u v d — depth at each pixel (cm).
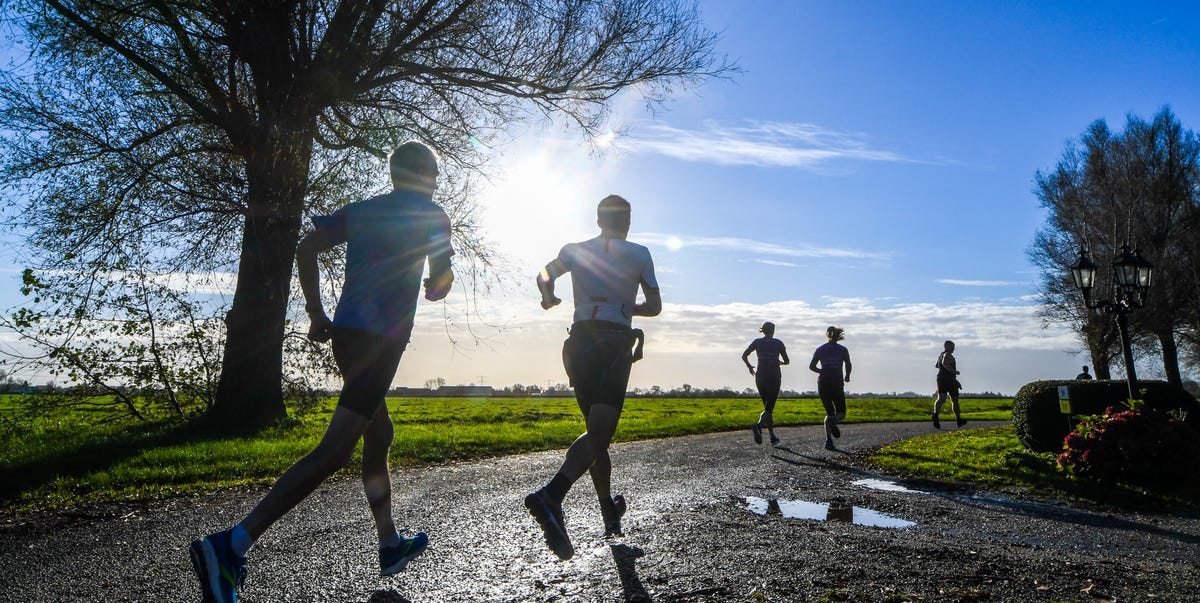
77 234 1360
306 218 1462
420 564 425
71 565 421
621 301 450
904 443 1405
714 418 2162
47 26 1280
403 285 364
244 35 1267
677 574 403
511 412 2955
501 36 1407
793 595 364
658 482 801
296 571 404
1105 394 1114
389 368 353
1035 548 509
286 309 1490
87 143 1340
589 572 409
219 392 1439
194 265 1438
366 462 385
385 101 1456
